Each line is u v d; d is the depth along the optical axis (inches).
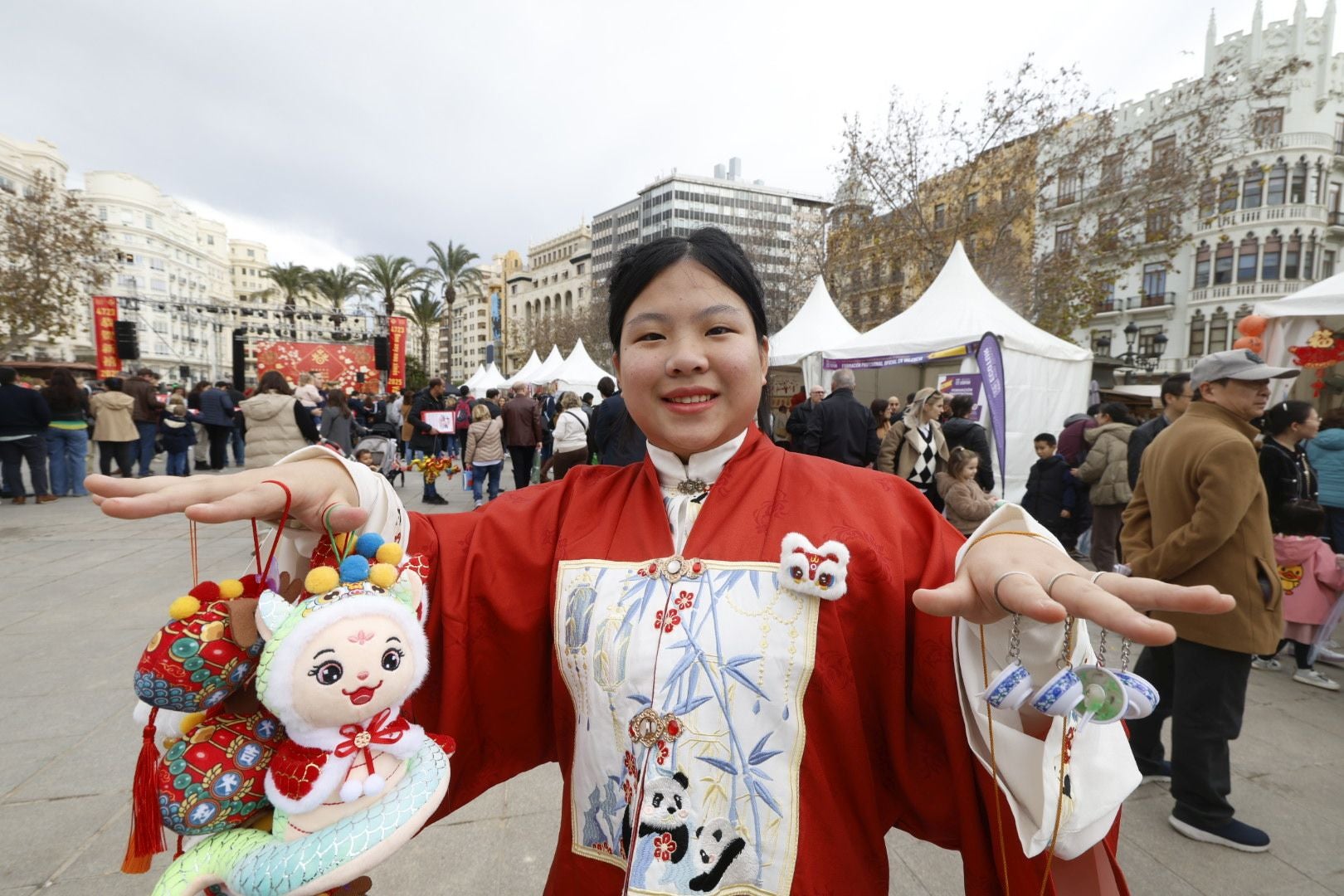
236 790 29.7
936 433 192.4
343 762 29.2
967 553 31.5
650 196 2426.2
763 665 33.1
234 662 29.6
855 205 593.9
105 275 818.2
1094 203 557.0
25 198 753.6
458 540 42.4
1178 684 89.3
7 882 77.0
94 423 382.6
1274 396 244.2
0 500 321.1
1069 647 30.6
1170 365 1042.1
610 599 36.4
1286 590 134.9
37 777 96.5
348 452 294.8
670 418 38.4
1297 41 891.4
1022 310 554.6
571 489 44.4
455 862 83.3
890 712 36.3
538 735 43.8
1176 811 90.5
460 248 1499.8
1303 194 920.9
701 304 37.7
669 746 32.9
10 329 764.6
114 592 183.2
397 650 30.4
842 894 33.2
